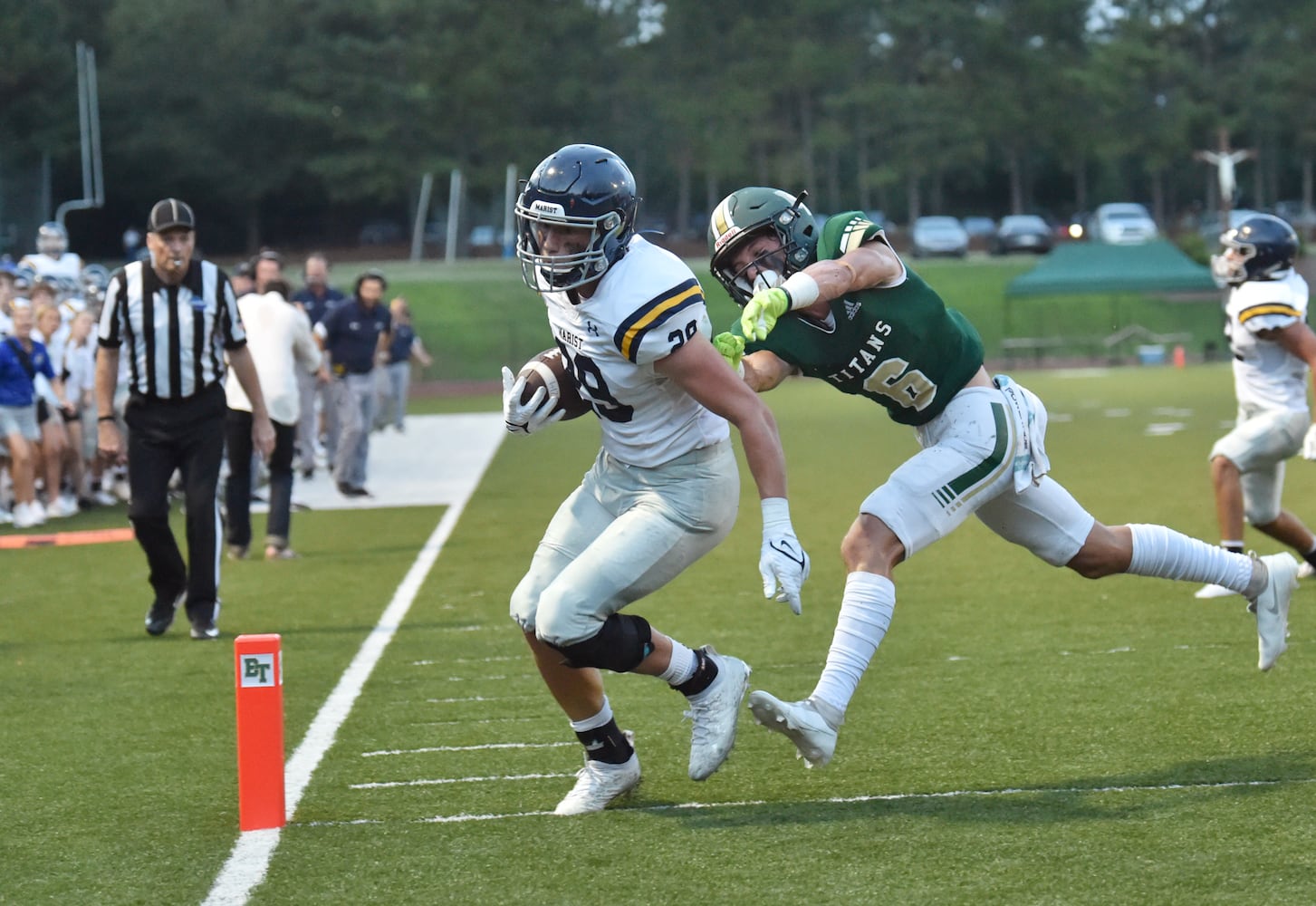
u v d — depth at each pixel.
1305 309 18.75
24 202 143.25
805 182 179.38
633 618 10.96
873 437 47.69
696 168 180.88
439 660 17.61
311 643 18.89
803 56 174.75
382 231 189.38
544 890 9.70
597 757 11.50
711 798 11.73
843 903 9.23
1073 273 94.88
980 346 12.27
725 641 18.19
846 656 11.34
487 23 166.38
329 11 169.62
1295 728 12.99
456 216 168.12
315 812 11.68
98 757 13.66
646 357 10.39
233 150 168.12
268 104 164.75
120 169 164.25
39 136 141.25
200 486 19.47
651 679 16.27
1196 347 92.94
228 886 9.97
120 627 20.47
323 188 176.00
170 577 19.75
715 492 11.03
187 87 164.75
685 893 9.52
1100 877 9.48
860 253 11.45
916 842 10.34
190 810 11.89
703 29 180.50
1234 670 15.37
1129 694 14.55
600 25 179.25
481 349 91.88
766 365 11.73
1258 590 12.92
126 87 161.88
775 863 10.02
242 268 35.59
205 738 14.25
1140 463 36.66
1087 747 12.72
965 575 22.23
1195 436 43.53
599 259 10.28
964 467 11.82
